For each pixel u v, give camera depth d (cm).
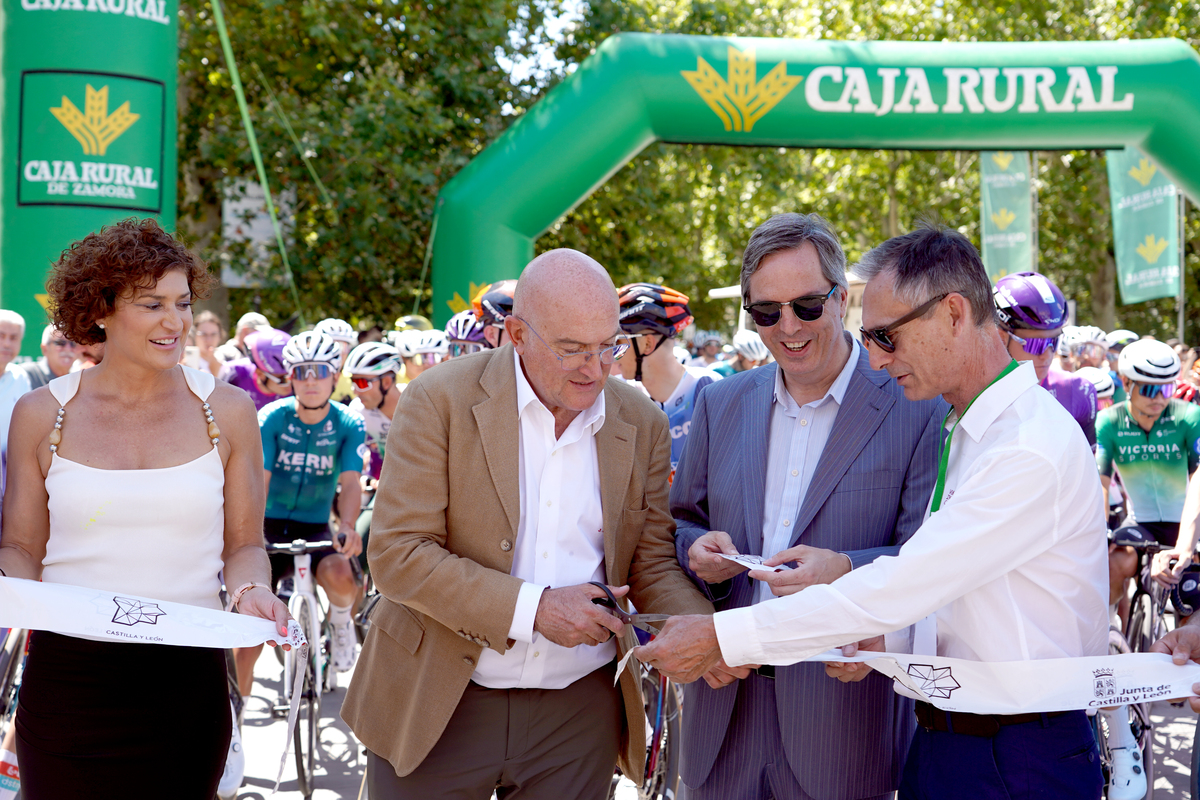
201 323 830
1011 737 196
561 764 227
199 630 213
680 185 1562
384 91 1254
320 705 507
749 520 245
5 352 498
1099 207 2264
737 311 2734
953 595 190
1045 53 883
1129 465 554
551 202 905
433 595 209
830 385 245
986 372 200
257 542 247
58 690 221
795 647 199
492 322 450
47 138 767
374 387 577
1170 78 873
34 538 227
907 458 236
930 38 2041
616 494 229
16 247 772
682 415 476
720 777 250
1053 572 192
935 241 201
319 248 1322
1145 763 410
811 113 881
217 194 1393
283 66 1372
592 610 205
